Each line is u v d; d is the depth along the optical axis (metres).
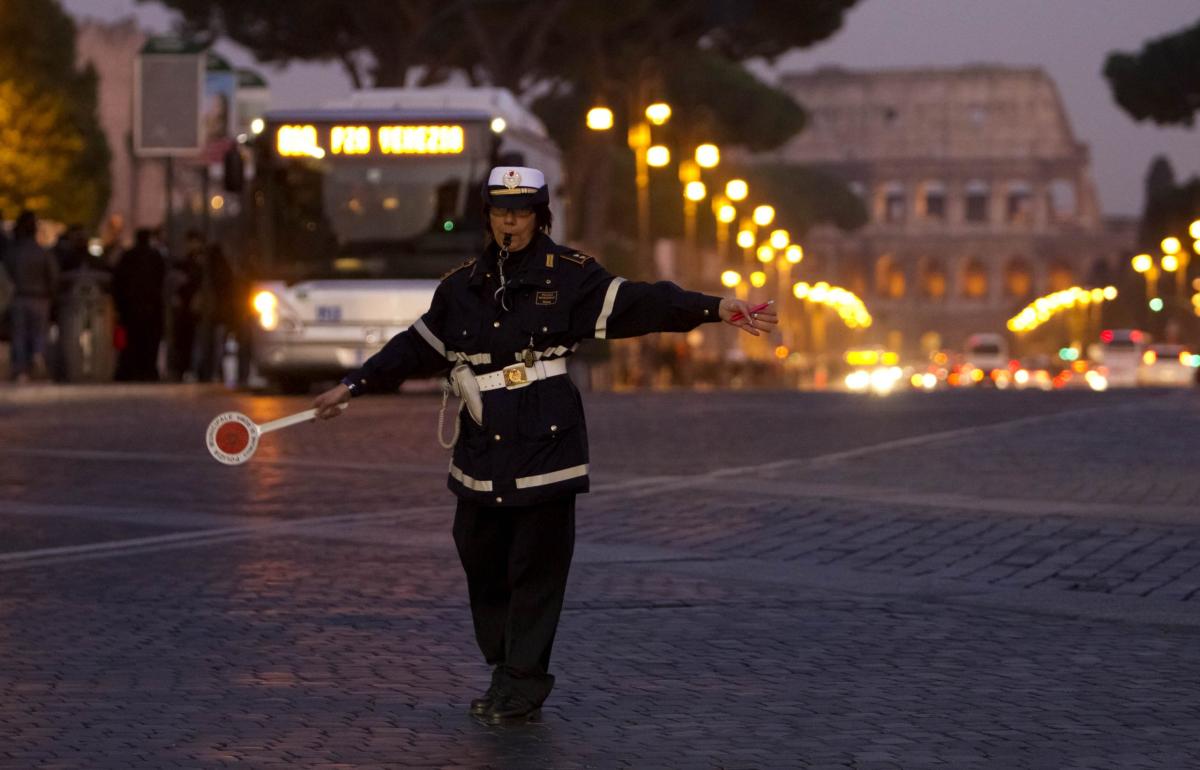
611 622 21.25
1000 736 15.67
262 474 37.72
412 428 50.72
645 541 28.02
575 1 108.12
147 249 76.19
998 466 39.38
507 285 16.06
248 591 23.34
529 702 16.19
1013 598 22.94
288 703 16.97
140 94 76.69
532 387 16.08
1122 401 68.19
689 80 163.12
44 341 68.31
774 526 29.61
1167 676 18.25
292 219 67.44
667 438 47.69
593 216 129.25
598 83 119.69
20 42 174.25
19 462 40.12
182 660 18.92
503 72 109.94
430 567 25.41
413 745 15.39
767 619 21.50
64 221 165.75
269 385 72.31
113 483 36.06
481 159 67.00
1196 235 183.38
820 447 44.59
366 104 69.44
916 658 19.16
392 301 66.62
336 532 28.86
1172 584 23.84
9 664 18.70
